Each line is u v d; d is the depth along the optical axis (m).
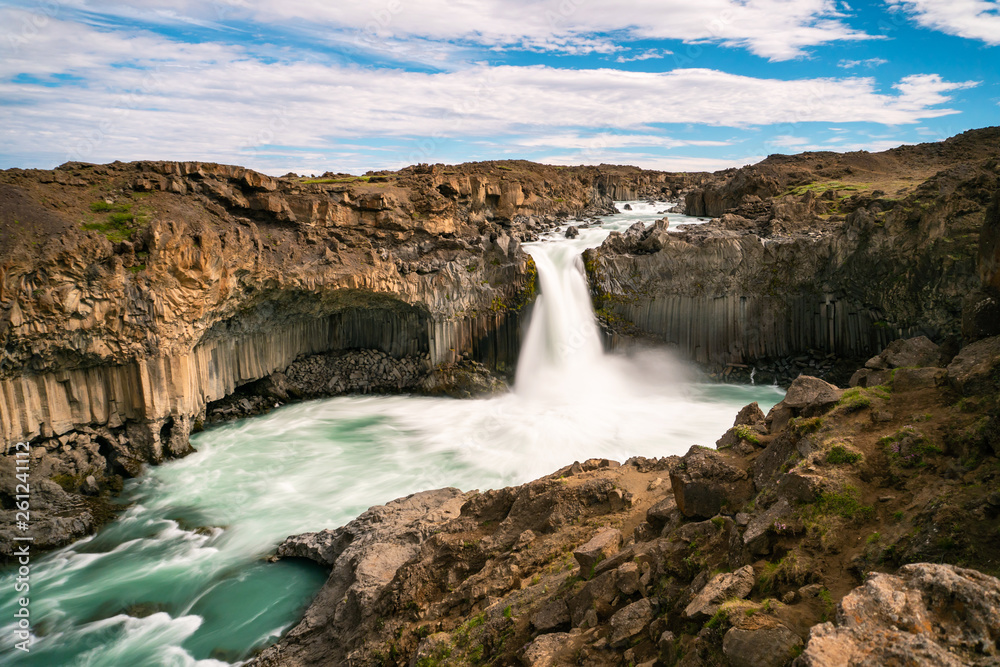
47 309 28.69
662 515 13.75
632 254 48.56
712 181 74.44
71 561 25.98
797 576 9.63
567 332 47.56
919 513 9.77
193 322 34.59
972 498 9.45
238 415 41.38
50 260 28.58
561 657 11.14
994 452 10.22
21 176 32.09
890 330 42.62
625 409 42.16
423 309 46.25
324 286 40.94
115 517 29.23
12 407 29.14
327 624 19.17
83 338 30.50
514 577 15.16
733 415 40.59
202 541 27.08
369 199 45.12
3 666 19.84
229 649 20.38
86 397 31.94
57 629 21.64
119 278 30.84
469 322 47.41
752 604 9.05
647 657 10.19
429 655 13.86
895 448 11.51
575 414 40.91
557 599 13.16
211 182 37.28
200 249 33.41
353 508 29.45
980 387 11.91
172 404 34.06
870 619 7.27
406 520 23.48
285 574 24.12
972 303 14.22
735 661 8.14
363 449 36.56
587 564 13.60
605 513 16.34
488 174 60.88
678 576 11.54
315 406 43.81
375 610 17.34
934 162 67.19
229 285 35.69
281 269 39.12
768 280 46.31
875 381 14.86
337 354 47.66
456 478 32.56
